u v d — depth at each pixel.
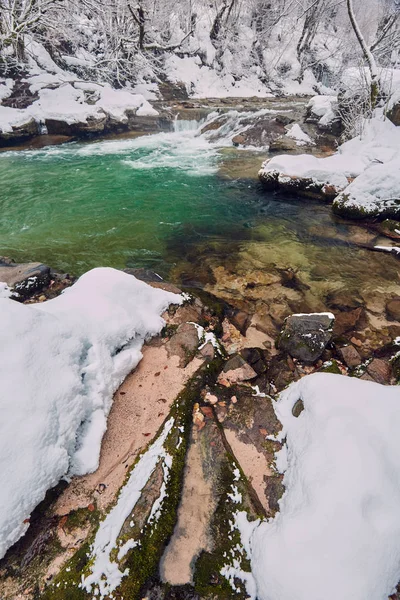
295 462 2.21
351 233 6.70
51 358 2.44
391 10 13.76
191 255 6.04
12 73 13.78
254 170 10.23
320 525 1.80
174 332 3.50
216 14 23.53
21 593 1.75
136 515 1.97
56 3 13.71
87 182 9.38
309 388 2.65
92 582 1.76
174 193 8.75
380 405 2.38
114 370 2.85
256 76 24.91
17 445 1.94
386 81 9.80
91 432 2.41
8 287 4.08
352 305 4.78
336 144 10.78
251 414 2.70
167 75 20.27
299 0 22.08
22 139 12.05
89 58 18.11
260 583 1.74
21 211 7.62
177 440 2.38
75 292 3.35
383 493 1.90
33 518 1.96
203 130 14.72
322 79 28.17
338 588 1.61
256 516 2.04
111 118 13.87
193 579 1.78
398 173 6.69
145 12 16.20
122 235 6.68
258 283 5.25
